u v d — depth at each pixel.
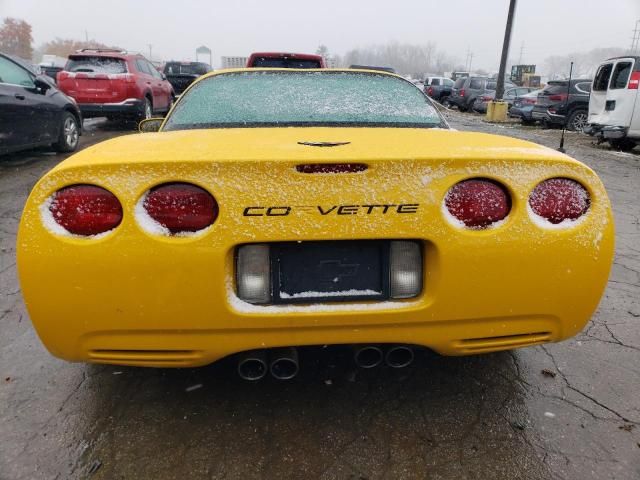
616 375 2.31
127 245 1.59
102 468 1.75
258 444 1.86
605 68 10.29
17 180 6.30
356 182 1.62
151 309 1.64
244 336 1.71
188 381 2.24
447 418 2.00
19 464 1.76
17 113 6.69
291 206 1.61
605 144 11.54
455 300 1.71
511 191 1.69
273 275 1.70
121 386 2.20
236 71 2.91
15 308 2.93
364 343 1.80
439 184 1.65
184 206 1.61
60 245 1.59
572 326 1.84
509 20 18.89
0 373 2.29
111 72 10.64
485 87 24.22
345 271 1.72
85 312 1.64
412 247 1.72
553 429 1.94
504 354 2.48
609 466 1.76
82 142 9.45
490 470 1.74
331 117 2.54
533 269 1.72
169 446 1.85
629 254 4.00
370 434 1.91
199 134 2.11
